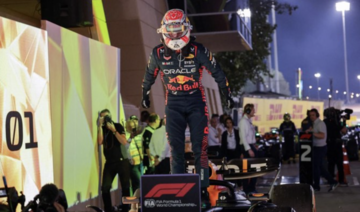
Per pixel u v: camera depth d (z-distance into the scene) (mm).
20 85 7629
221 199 6504
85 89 10008
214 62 6449
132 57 18500
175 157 6461
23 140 7602
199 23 22578
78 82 9711
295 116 37406
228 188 6961
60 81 9000
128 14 18547
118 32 18531
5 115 7211
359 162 23453
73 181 9312
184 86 6418
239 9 23219
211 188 6996
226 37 23672
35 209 5297
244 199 6559
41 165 8047
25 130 7672
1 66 7191
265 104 33750
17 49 7602
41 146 8094
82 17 10906
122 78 18484
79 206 9516
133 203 5887
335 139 15625
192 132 6434
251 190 13039
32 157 7812
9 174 7207
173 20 6246
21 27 7719
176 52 6363
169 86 6473
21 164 7496
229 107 6719
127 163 10352
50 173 8312
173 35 6246
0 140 7074
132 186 11242
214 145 15219
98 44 10719
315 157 14625
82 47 9961
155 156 11406
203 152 6422
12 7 12680
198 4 22469
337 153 15570
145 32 18844
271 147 22375
